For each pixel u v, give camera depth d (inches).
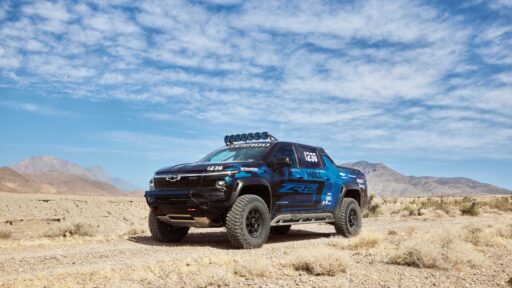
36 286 211.8
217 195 335.3
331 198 433.1
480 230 402.9
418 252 265.6
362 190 480.7
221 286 215.0
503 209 1050.7
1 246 349.1
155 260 278.8
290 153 402.0
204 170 344.5
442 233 335.9
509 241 375.9
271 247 348.8
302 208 399.9
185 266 258.1
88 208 1300.4
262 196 371.9
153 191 366.0
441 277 235.8
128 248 341.1
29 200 1590.8
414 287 213.9
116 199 2347.4
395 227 528.1
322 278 230.8
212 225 349.7
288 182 382.9
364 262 277.4
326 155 450.6
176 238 393.1
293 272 244.8
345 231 441.1
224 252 318.7
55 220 848.9
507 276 239.1
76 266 263.7
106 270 244.1
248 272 237.6
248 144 405.1
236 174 341.7
